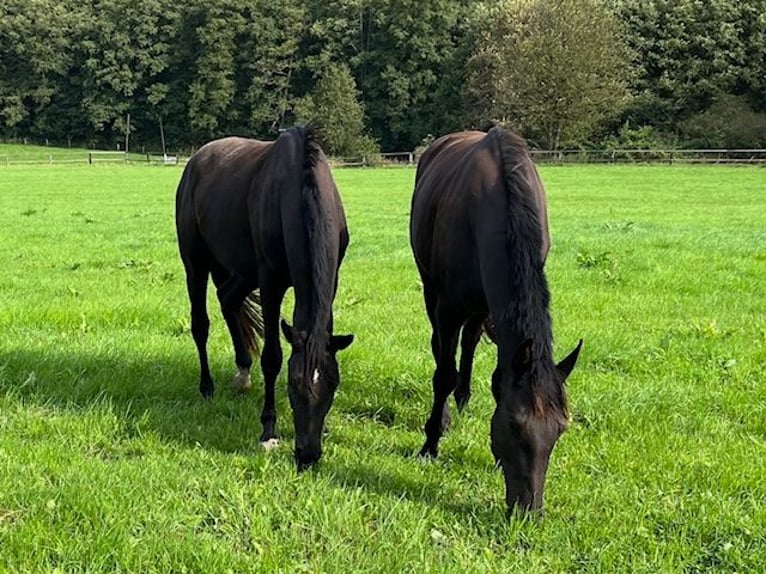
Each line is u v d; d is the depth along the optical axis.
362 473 4.37
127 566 3.33
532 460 3.54
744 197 24.73
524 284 3.71
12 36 67.19
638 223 17.11
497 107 51.56
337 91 57.03
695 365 6.39
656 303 8.70
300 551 3.51
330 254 4.47
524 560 3.48
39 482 4.05
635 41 53.06
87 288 9.54
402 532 3.64
